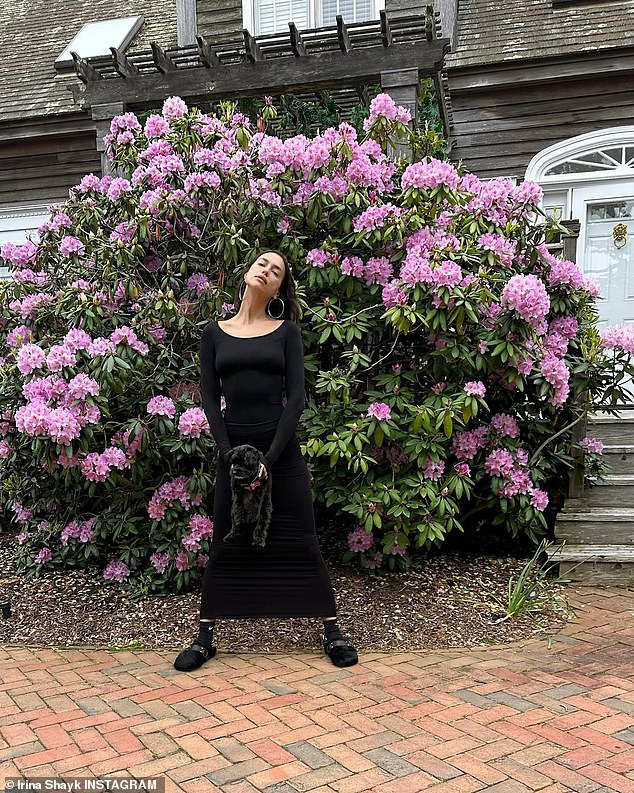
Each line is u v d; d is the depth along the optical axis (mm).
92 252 4184
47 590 4004
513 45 6984
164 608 3691
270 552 3035
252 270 3100
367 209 3852
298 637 3324
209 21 7762
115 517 3979
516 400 4398
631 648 3131
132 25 8953
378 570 4109
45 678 2898
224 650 3199
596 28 6883
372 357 4180
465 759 2191
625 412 5773
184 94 6004
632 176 6914
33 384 3379
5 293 4539
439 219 3922
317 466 3957
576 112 6961
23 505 4426
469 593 3816
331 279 3828
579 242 7223
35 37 9539
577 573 4078
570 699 2613
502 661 3006
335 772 2123
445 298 3471
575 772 2115
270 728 2404
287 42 5691
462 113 7223
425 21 5359
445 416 3551
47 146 8344
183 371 3938
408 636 3305
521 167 7137
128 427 3641
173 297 3855
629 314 7168
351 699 2631
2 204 8523
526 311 3588
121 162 4473
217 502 3045
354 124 6816
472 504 4480
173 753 2246
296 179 3979
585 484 4723
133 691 2742
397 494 3662
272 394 3033
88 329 3893
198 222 4188
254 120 6664
